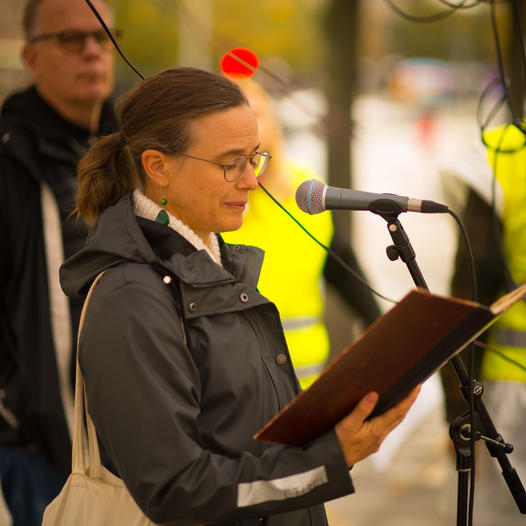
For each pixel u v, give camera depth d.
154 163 6.91
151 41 41.12
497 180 11.70
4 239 10.91
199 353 6.67
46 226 10.92
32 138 11.07
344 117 22.73
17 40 18.55
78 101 11.62
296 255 12.43
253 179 6.93
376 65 112.00
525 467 12.13
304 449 6.45
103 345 6.35
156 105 6.85
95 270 6.73
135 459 6.22
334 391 6.18
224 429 6.68
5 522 10.37
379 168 63.69
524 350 11.82
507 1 11.23
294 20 67.62
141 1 32.34
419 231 44.53
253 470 6.29
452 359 7.54
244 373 6.77
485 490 12.54
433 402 18.05
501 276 11.79
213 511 6.19
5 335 10.96
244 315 7.00
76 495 6.94
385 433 6.53
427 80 115.62
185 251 6.93
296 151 49.09
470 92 114.31
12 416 10.77
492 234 11.76
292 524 7.12
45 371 10.78
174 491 6.15
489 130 12.08
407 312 5.82
